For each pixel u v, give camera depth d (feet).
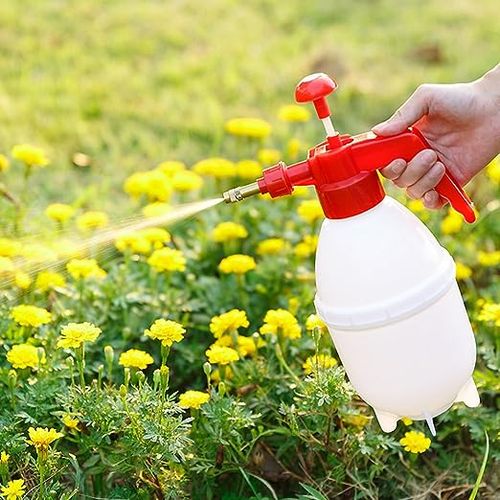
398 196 6.65
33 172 7.54
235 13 11.23
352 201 4.37
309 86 4.36
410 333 4.35
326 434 5.03
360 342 4.39
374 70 9.82
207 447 5.02
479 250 6.66
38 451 4.69
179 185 6.39
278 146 8.18
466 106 4.69
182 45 10.36
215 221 6.63
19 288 5.74
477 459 5.36
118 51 10.05
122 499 4.88
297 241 6.48
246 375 5.31
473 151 4.78
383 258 4.33
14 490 4.58
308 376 5.19
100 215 6.08
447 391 4.46
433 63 9.98
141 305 5.92
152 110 8.82
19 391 5.12
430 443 5.11
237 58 10.05
